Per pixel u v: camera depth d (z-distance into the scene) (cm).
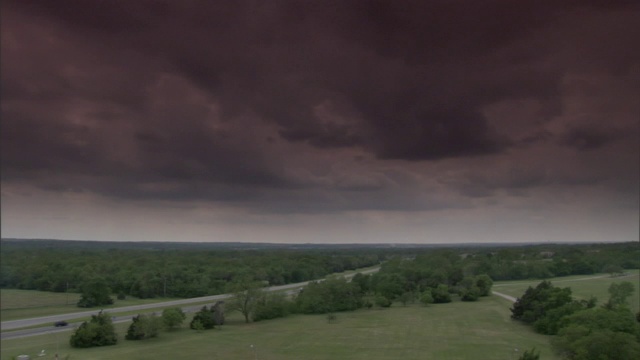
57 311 14062
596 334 6969
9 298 16425
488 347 9138
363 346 9488
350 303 14238
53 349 9450
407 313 13400
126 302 15950
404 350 9081
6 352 9219
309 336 10594
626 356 6756
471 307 14025
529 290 12131
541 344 9262
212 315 12025
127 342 10125
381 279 16775
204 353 9106
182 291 17325
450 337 10119
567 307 10175
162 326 10912
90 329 9719
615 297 10650
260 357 8788
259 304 12950
